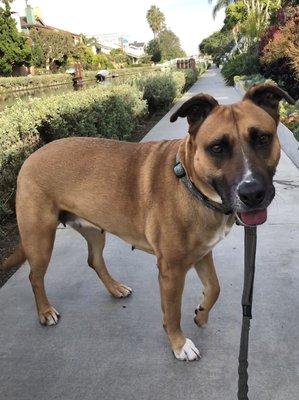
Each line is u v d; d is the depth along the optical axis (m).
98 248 0.85
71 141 0.78
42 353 0.73
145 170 0.69
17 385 0.66
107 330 0.78
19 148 1.34
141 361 0.70
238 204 0.55
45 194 0.76
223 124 0.58
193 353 0.69
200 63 12.55
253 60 5.27
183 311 0.82
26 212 0.76
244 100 0.62
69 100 1.78
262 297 0.83
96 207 0.74
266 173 0.57
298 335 0.72
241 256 1.00
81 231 0.84
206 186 0.61
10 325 0.81
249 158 0.56
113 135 2.17
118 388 0.64
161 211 0.65
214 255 1.01
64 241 1.17
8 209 1.31
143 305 0.85
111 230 0.75
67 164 0.75
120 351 0.72
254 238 0.58
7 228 1.29
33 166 0.76
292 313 0.78
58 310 0.85
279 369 0.65
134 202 0.70
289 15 3.97
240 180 0.55
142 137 2.59
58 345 0.75
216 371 0.66
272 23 5.84
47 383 0.66
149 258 1.03
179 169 0.63
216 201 0.61
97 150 0.74
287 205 1.28
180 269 0.67
